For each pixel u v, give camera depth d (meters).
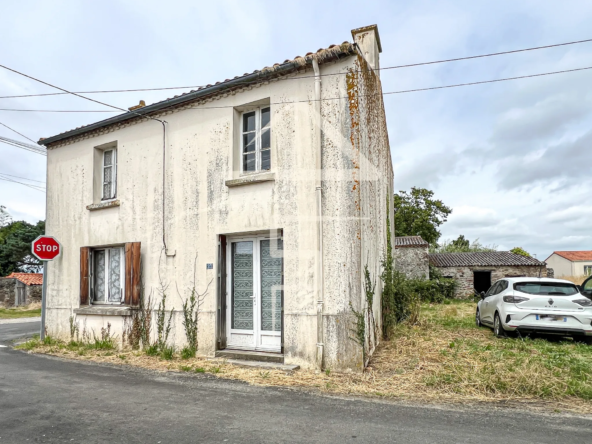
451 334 9.92
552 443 3.94
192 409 4.96
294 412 4.86
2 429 4.29
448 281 25.47
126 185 9.82
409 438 4.05
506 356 7.36
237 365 7.39
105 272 10.41
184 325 8.60
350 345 6.76
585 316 8.71
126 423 4.46
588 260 64.38
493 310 10.00
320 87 7.40
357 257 6.88
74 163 10.96
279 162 7.70
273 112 7.86
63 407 5.05
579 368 6.47
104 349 9.38
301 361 7.13
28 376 6.84
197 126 8.82
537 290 9.35
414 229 36.78
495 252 29.55
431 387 5.88
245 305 8.27
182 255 8.79
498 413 4.85
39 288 28.98
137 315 9.24
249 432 4.20
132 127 9.84
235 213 8.16
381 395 5.58
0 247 39.94
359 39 8.79
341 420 4.58
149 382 6.36
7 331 14.38
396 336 9.68
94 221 10.38
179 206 8.91
